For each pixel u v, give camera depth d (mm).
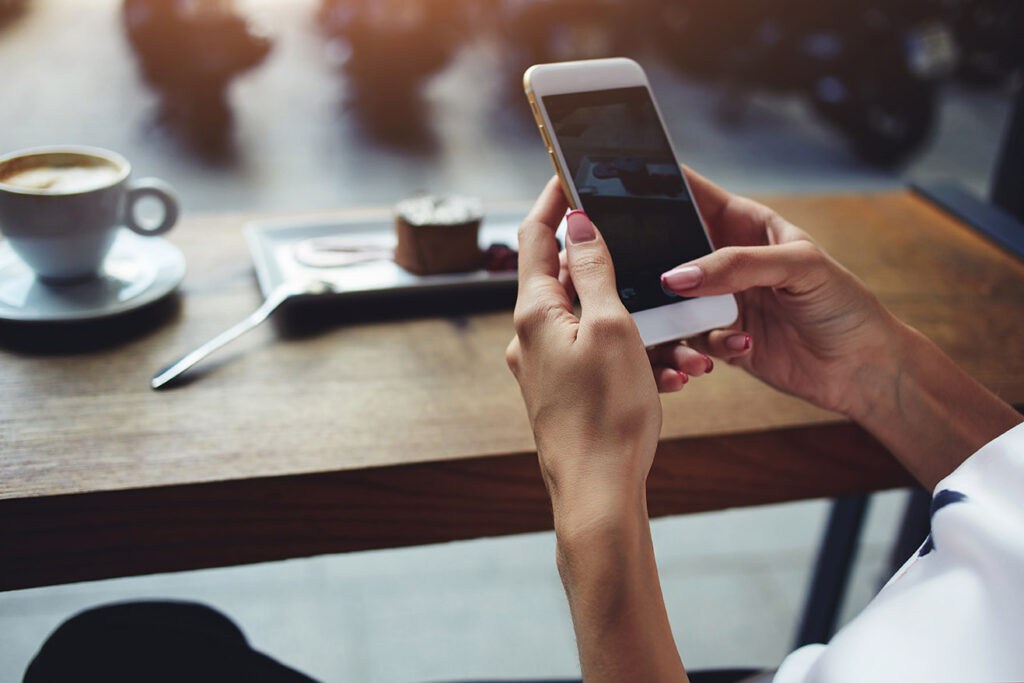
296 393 774
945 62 3709
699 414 770
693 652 1447
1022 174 1434
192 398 756
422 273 945
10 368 780
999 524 429
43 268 864
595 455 487
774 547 1696
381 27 4059
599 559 451
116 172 898
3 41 4883
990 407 703
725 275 638
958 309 986
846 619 1514
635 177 718
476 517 728
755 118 4371
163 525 668
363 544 715
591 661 442
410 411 758
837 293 682
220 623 691
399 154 3523
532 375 548
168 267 936
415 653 1416
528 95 697
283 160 3387
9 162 883
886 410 734
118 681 601
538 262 599
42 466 663
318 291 886
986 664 402
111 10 5691
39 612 1436
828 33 3848
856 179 3658
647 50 4996
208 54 3934
